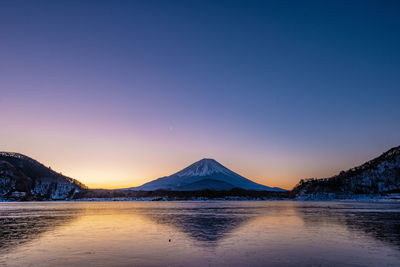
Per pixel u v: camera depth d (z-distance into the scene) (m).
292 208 114.81
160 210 103.50
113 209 113.94
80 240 31.91
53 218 64.69
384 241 30.58
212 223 51.56
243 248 26.75
